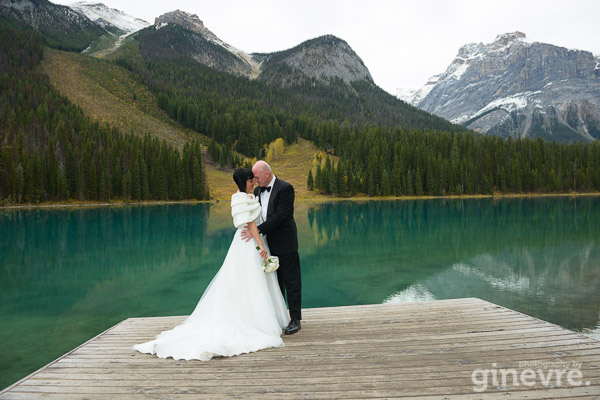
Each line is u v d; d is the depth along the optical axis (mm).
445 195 79125
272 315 3840
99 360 3404
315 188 81375
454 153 86250
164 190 67812
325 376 2938
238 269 3863
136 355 3525
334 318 4613
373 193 76500
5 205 51344
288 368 3111
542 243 18891
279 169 102438
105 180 61562
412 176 80750
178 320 4844
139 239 21484
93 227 27656
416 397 2566
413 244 19000
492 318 4469
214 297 3807
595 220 29891
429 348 3518
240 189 3918
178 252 17109
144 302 9500
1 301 9586
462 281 11570
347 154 96875
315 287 10945
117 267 13891
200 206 57406
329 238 21453
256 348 3516
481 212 39969
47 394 2727
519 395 2574
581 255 15711
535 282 11430
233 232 24766
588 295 9992
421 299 9664
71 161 59375
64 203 56781
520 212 39375
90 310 8844
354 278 12031
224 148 100875
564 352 3355
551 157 83938
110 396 2680
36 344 6746
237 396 2637
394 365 3129
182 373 3062
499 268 13391
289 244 3969
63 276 12445
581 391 2619
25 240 21031
